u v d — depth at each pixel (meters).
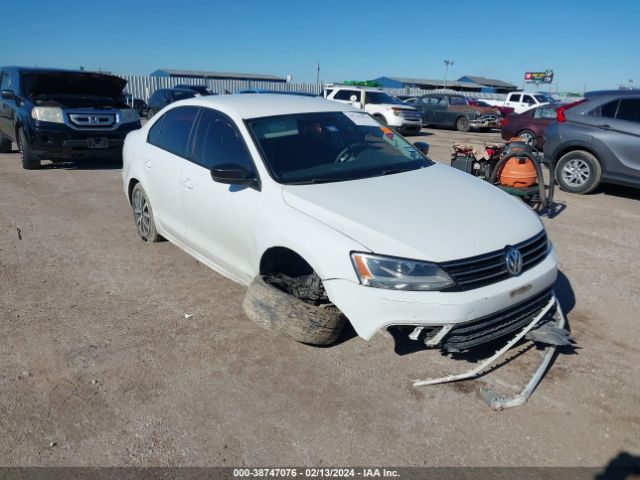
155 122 5.46
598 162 8.42
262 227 3.69
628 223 7.02
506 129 16.56
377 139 4.68
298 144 4.19
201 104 4.81
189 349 3.77
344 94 21.47
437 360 3.64
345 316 3.52
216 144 4.42
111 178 9.59
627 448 2.86
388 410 3.15
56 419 3.04
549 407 3.18
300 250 3.39
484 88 60.09
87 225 6.59
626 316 4.34
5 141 12.20
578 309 4.46
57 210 7.28
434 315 3.04
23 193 8.25
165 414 3.10
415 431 2.98
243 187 3.96
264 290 3.67
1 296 4.56
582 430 2.99
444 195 3.80
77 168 10.64
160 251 5.66
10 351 3.71
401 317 3.07
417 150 4.84
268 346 3.81
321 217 3.41
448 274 3.06
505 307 3.23
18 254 5.55
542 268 3.50
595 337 3.99
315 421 3.05
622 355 3.74
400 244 3.13
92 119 10.09
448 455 2.80
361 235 3.22
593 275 5.19
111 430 2.97
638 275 5.21
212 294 4.65
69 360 3.61
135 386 3.35
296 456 2.79
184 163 4.70
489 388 3.35
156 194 5.18
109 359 3.63
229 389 3.33
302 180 3.85
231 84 41.00
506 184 6.67
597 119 8.34
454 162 7.42
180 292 4.68
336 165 4.12
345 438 2.92
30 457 2.77
